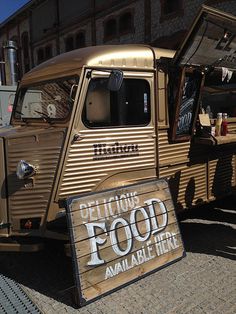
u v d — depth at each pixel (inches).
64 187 152.6
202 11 153.6
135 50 171.0
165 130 182.4
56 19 968.3
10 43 484.7
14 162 155.1
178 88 181.0
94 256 140.1
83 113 155.6
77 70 157.5
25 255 186.7
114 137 163.8
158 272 160.1
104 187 162.6
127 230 151.6
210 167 210.5
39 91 176.7
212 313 130.6
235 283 150.5
